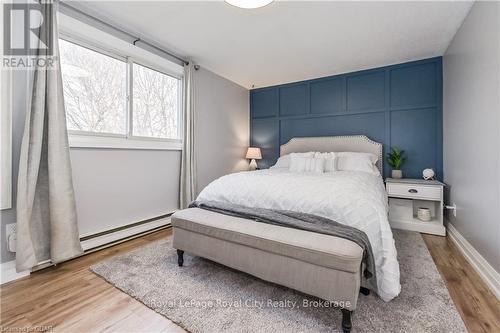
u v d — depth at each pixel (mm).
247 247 1578
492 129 1686
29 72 1810
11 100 1747
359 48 3006
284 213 1747
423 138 3312
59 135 1907
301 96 4273
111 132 2537
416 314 1344
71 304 1464
